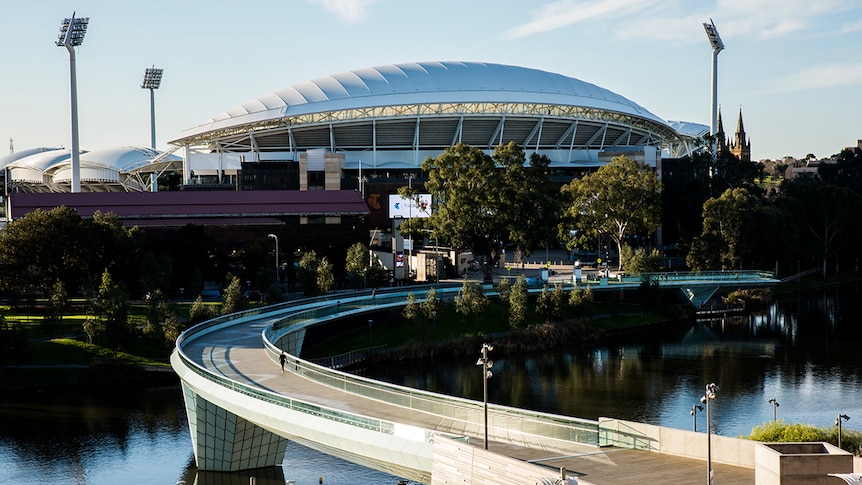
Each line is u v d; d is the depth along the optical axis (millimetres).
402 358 129750
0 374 113562
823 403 100000
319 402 66375
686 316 167250
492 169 168500
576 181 197250
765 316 169250
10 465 82500
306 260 155625
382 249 196625
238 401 68562
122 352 120688
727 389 108000
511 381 114312
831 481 42281
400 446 55094
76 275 136500
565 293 156375
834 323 159250
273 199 196625
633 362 126500
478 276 189625
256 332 104500
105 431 93250
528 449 52406
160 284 141250
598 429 53031
